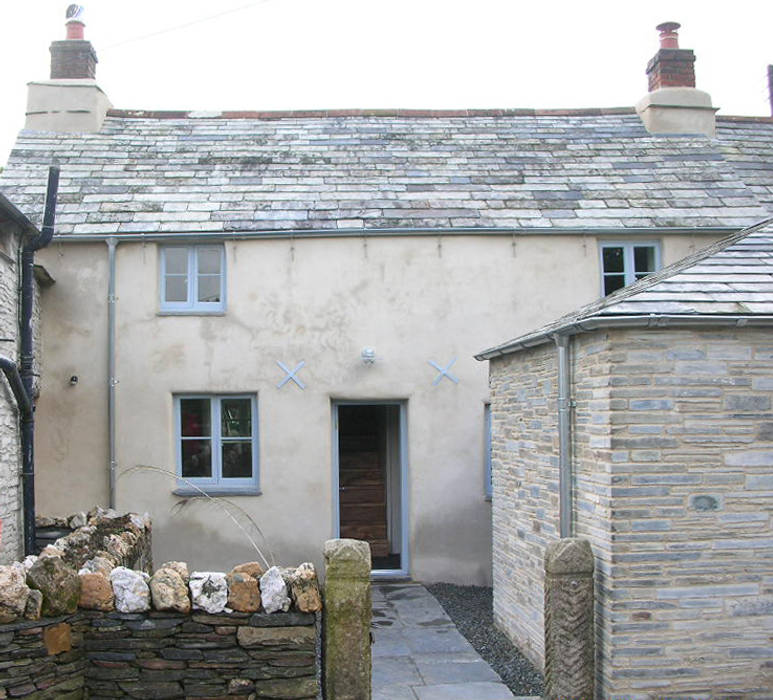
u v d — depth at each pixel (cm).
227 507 1134
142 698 538
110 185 1234
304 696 539
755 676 628
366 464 1384
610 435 635
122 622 543
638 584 627
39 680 516
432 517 1151
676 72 1451
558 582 639
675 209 1220
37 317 1112
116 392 1138
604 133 1410
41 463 1129
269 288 1162
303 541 1138
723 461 636
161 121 1407
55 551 656
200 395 1159
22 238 1026
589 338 677
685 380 638
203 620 544
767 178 1349
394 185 1252
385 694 705
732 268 694
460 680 742
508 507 891
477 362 1169
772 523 634
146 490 1130
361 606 544
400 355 1164
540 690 720
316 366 1157
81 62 1384
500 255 1181
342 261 1170
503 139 1384
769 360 642
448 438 1159
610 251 1208
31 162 1272
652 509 631
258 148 1333
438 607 1016
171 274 1177
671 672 623
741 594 630
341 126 1405
